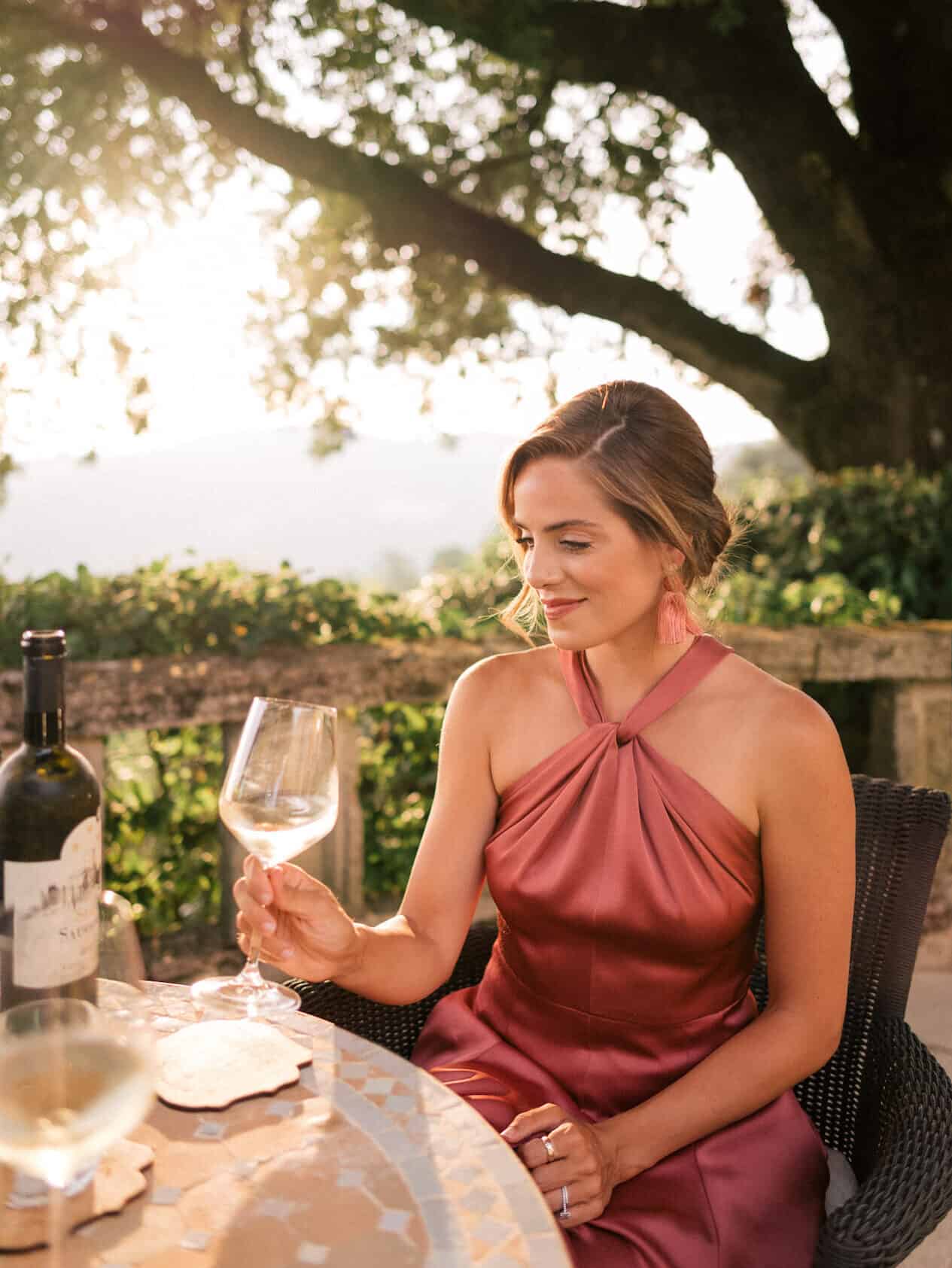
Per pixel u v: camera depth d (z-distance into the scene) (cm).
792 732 155
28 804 105
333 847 352
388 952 158
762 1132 147
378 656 341
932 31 691
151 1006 139
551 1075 159
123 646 322
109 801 354
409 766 387
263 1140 107
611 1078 156
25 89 681
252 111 725
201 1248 91
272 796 133
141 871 359
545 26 691
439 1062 164
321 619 357
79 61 696
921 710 411
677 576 160
